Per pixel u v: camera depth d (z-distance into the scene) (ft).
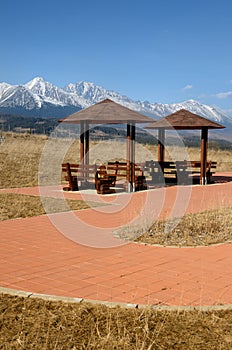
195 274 18.93
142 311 14.29
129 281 17.89
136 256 21.83
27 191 48.24
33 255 21.84
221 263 20.70
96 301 15.33
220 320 13.88
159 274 18.88
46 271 19.17
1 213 33.22
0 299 15.49
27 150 82.58
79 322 13.58
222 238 25.91
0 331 12.88
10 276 18.43
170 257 21.68
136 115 48.42
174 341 12.48
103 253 22.34
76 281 17.83
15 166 65.57
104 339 12.30
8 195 43.73
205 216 32.48
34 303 15.12
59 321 13.64
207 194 48.16
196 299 15.85
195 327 13.37
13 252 22.38
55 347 11.92
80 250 22.89
